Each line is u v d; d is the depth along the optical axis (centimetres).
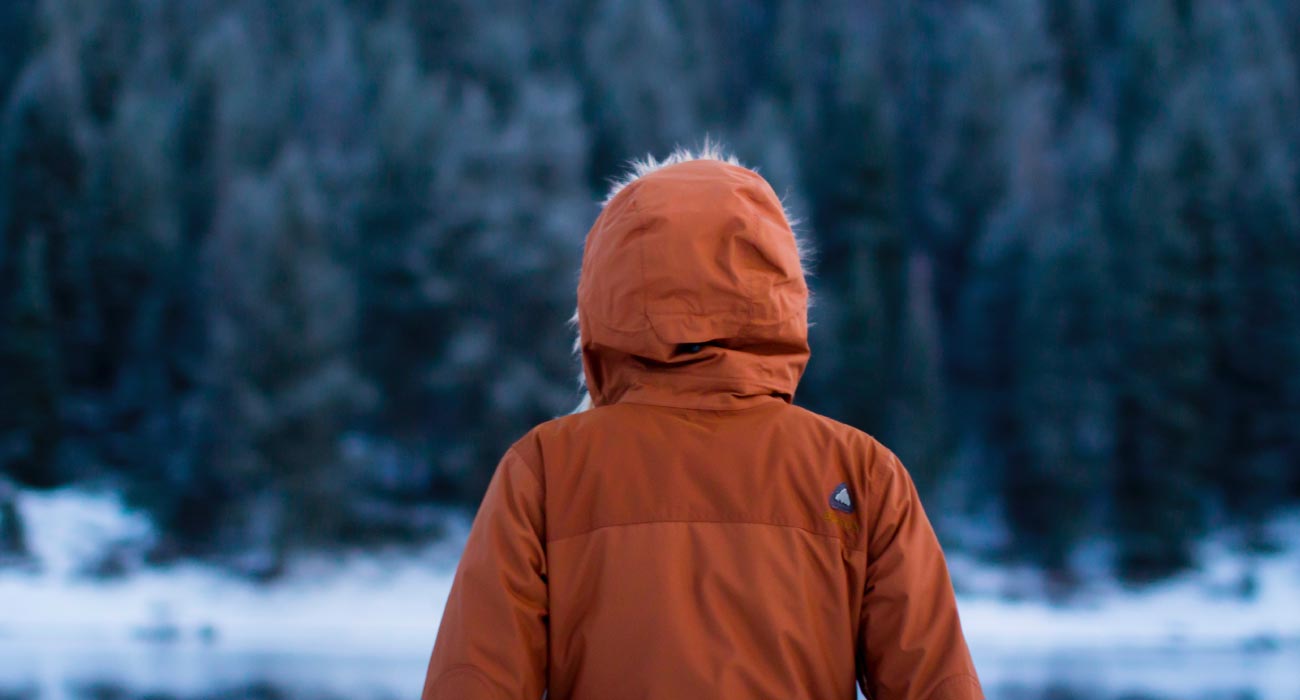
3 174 4891
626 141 5625
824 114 6212
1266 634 3606
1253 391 4550
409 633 3303
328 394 3853
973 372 5162
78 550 3731
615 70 5941
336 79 6197
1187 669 2805
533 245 4203
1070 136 6919
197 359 4503
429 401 4397
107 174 4897
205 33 6675
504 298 4203
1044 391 4353
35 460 4144
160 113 5647
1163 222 4572
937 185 6334
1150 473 4141
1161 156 4944
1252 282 4681
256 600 3500
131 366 4678
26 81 5194
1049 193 6100
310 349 3866
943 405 4756
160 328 4666
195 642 3036
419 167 4684
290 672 2384
